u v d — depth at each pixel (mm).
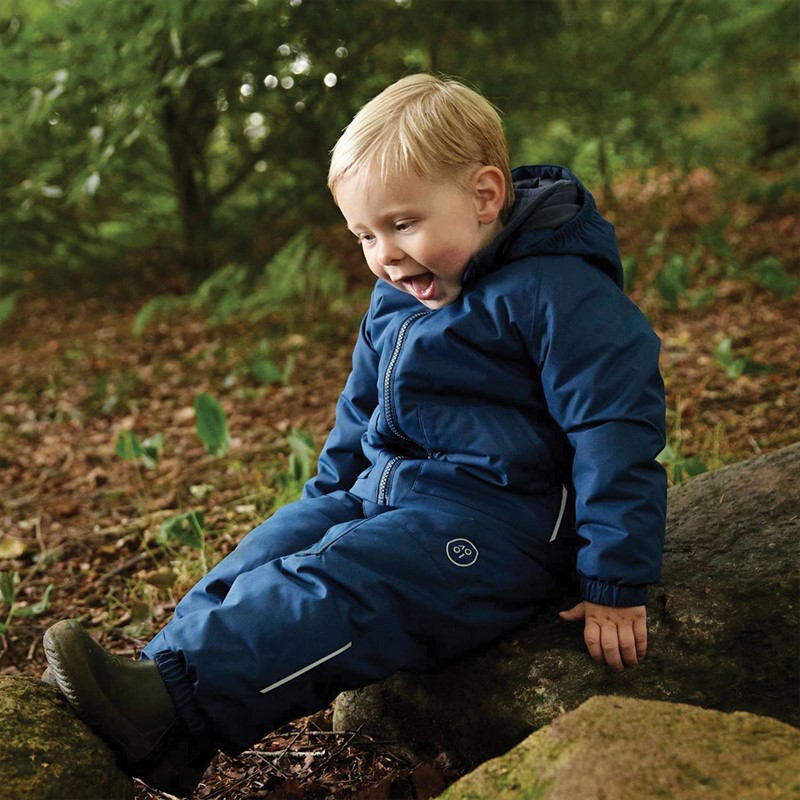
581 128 7422
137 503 3510
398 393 1642
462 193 1529
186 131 7164
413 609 1503
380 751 1761
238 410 4508
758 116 9922
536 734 1222
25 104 5840
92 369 5777
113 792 1370
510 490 1577
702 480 1939
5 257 7656
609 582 1453
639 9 7488
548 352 1514
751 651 1534
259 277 6957
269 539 1641
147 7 5266
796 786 1057
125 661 1415
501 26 6801
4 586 2479
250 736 1446
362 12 6223
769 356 4156
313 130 6883
